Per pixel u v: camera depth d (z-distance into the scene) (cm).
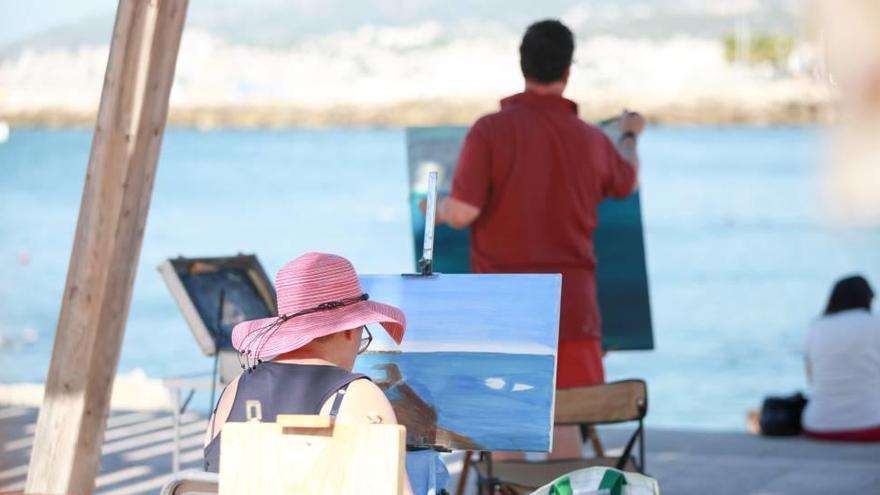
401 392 1258
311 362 1000
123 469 2239
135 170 1558
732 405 4462
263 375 987
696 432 2709
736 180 17850
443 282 1320
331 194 16012
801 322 6925
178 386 1911
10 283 7988
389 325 1120
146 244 10881
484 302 1285
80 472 1583
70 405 1574
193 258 1878
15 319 6372
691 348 6028
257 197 15750
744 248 10675
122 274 1582
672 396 4681
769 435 2669
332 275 1046
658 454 2442
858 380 2594
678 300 7944
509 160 1669
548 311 1263
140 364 5147
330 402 948
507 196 1678
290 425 842
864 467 2305
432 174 1373
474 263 1738
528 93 1698
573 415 1425
